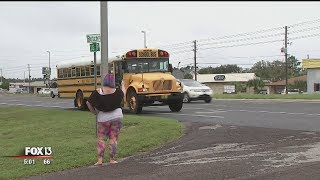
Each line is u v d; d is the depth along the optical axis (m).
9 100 45.62
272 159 8.63
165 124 13.47
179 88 20.17
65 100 41.84
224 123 14.84
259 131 12.44
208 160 8.79
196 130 12.98
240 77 101.81
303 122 14.73
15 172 8.18
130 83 20.05
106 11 11.45
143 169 8.23
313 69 63.69
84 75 23.61
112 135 8.81
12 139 13.09
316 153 9.09
